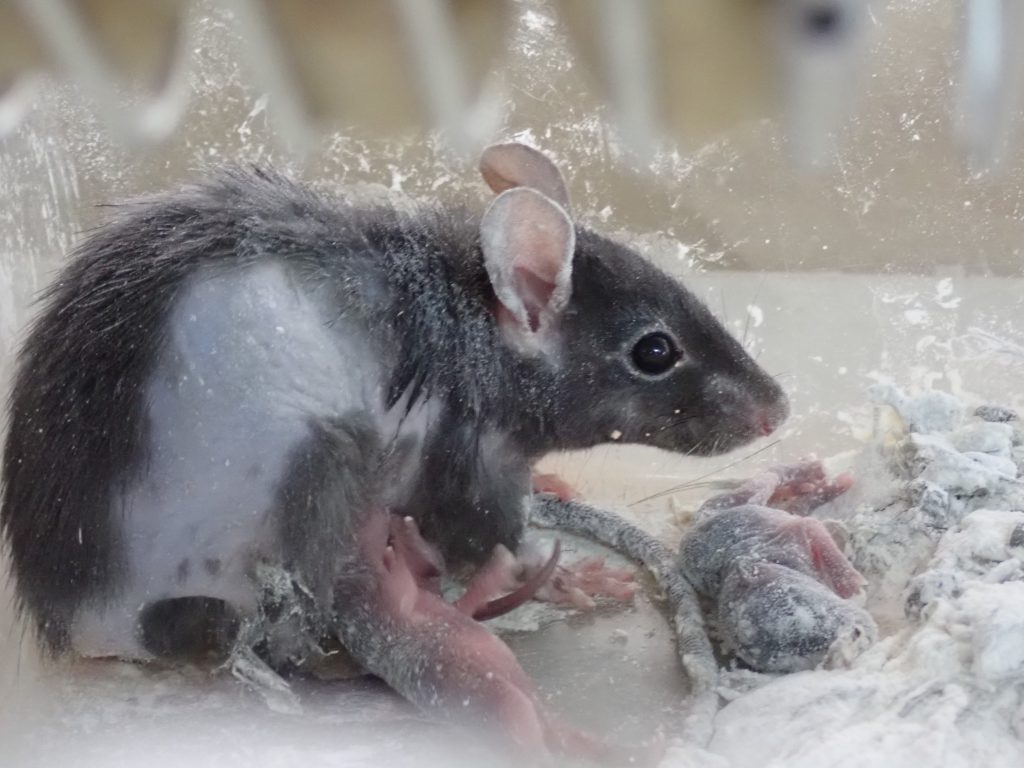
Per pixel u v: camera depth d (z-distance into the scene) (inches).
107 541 14.5
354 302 14.7
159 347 14.4
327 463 14.5
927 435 16.3
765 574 15.0
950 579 14.9
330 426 14.6
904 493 16.0
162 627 14.9
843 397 17.0
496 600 15.3
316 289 14.7
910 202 16.1
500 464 15.4
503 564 15.5
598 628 15.5
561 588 15.8
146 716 14.8
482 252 14.8
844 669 14.5
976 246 16.8
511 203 14.6
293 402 14.5
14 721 14.8
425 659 14.4
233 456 14.4
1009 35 12.7
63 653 15.0
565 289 14.9
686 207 16.5
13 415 14.9
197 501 14.5
